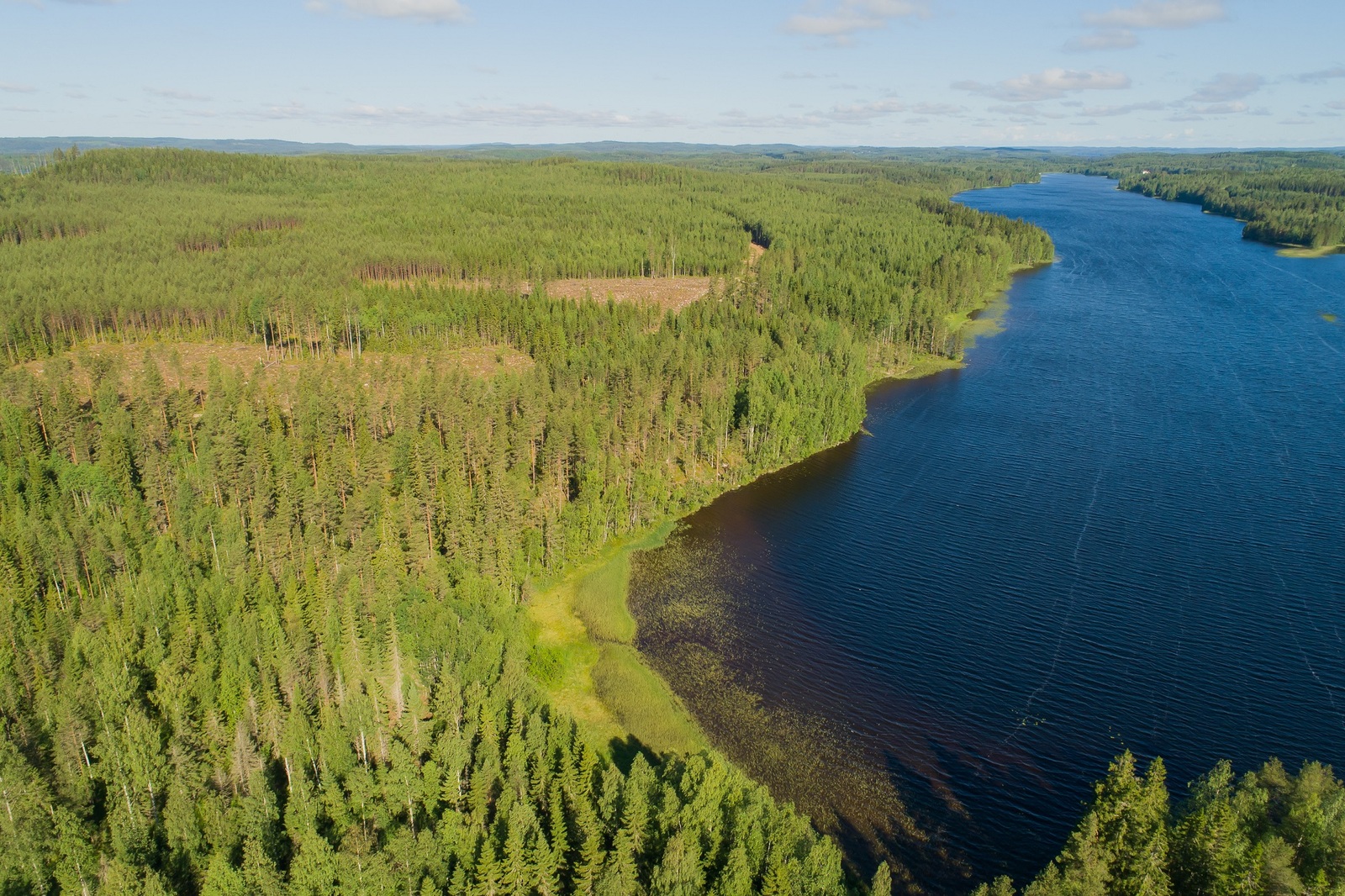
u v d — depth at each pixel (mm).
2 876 61562
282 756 78688
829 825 75375
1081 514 131875
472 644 86000
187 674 82438
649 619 107375
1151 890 57625
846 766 82312
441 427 142750
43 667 86062
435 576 100188
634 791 65188
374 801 71375
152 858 66500
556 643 102000
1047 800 78188
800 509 137000
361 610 92188
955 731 86875
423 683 86438
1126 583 112125
